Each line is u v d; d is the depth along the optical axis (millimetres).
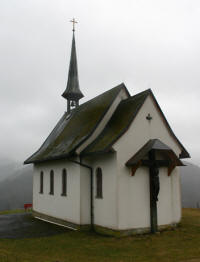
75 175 17188
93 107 20625
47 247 12836
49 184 21203
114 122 16969
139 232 14812
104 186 15531
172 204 16250
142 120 15812
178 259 10688
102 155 15930
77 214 16719
